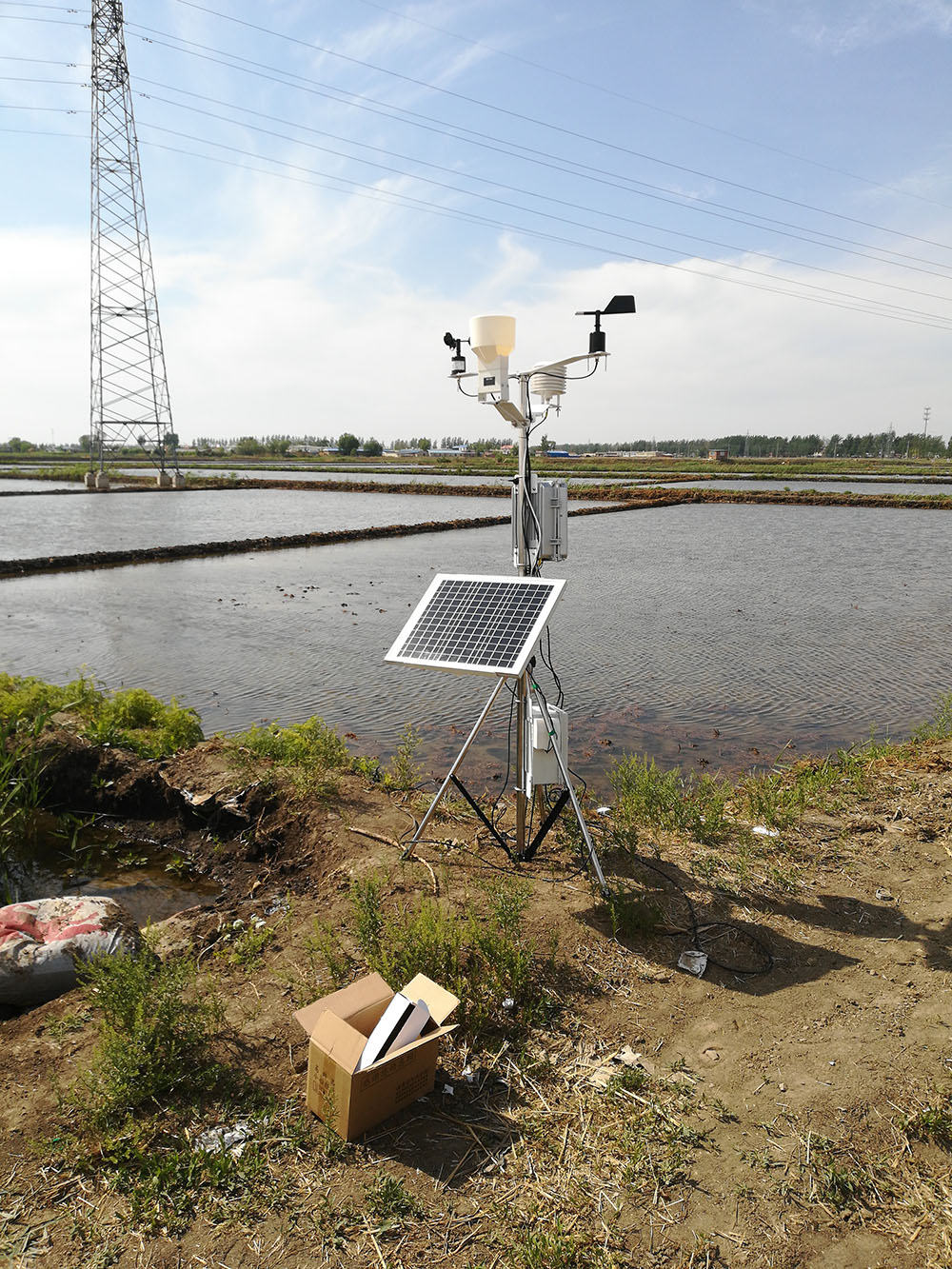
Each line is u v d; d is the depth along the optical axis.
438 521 34.16
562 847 5.43
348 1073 2.94
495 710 9.95
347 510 39.25
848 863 5.25
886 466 91.25
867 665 12.15
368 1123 3.08
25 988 4.06
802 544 28.33
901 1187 2.86
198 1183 2.84
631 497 45.94
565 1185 2.86
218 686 10.95
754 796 6.27
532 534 5.16
